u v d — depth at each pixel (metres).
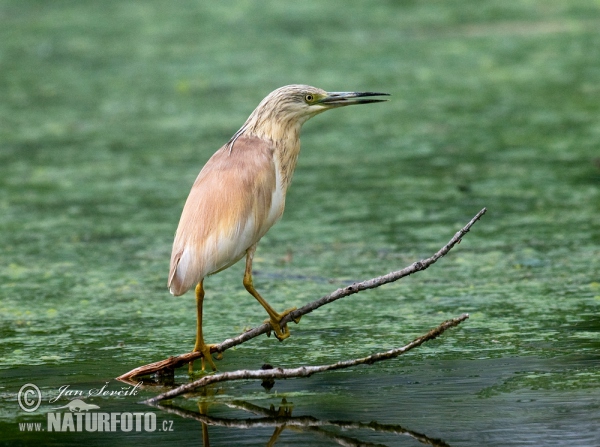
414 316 10.38
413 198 15.16
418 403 8.00
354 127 19.97
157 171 17.25
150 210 15.14
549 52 24.41
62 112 21.53
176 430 7.64
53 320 10.61
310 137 19.38
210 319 10.52
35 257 13.06
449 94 21.53
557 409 7.76
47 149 18.89
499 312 10.40
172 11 31.44
